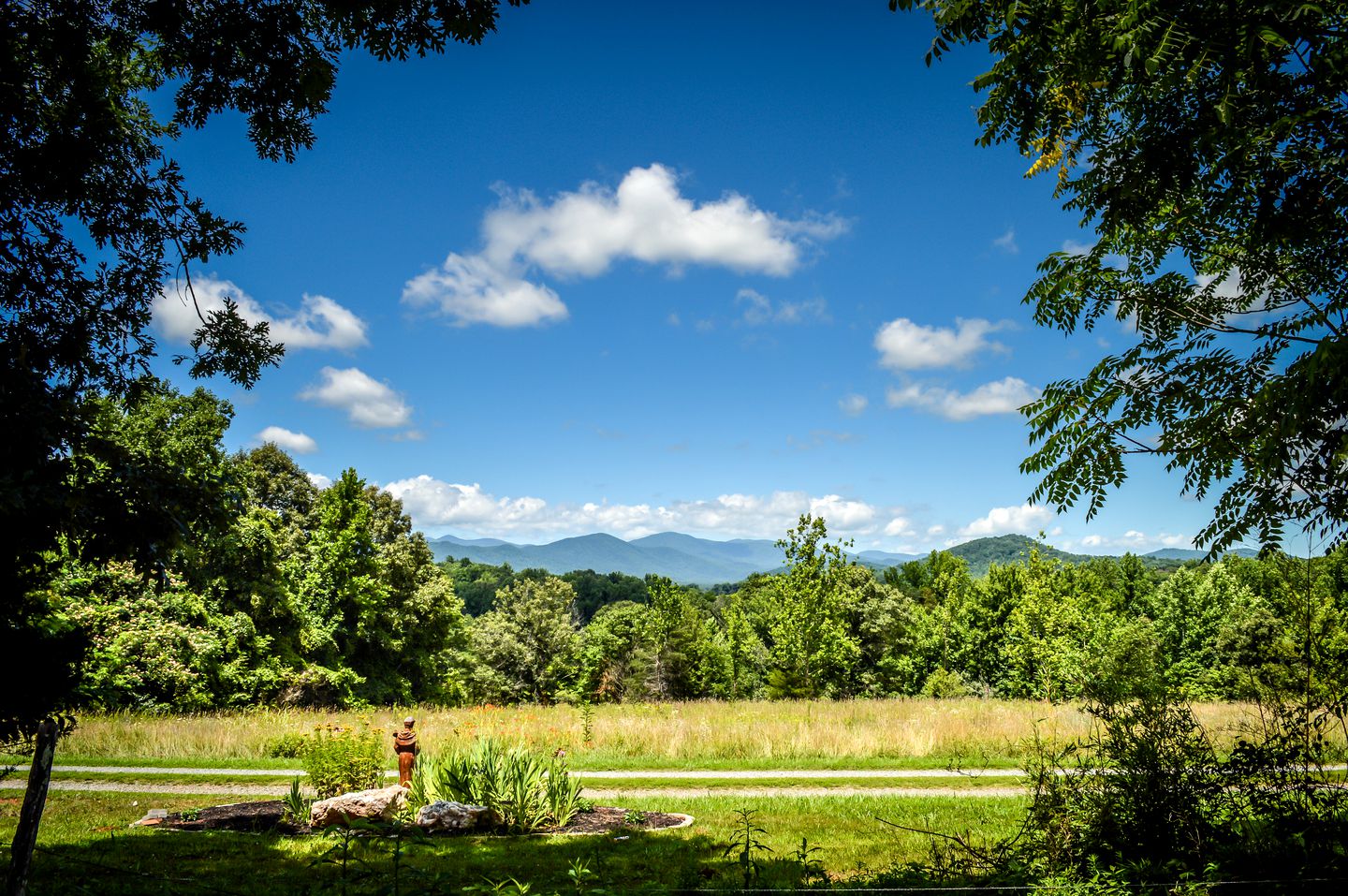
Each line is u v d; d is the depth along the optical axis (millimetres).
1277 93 5230
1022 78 6137
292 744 16859
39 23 7141
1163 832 5734
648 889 6215
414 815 10297
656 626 60906
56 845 8727
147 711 24344
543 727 19609
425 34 6352
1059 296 7777
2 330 7438
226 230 8664
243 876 7336
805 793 13547
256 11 6691
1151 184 6184
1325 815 5668
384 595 37969
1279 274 6688
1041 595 37156
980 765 16359
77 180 7500
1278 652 6430
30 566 6520
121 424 22000
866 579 49062
